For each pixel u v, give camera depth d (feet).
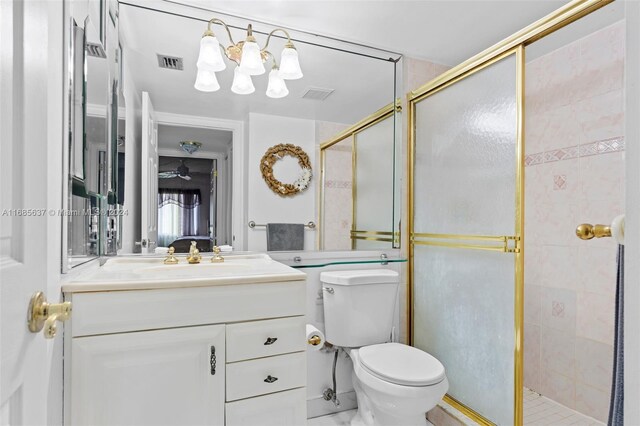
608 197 5.89
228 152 6.05
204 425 3.69
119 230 5.26
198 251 5.59
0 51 1.53
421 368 4.92
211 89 5.90
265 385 3.97
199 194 5.87
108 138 4.31
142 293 3.47
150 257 5.30
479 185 5.62
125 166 5.40
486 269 5.46
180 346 3.61
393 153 7.25
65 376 3.22
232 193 6.08
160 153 5.65
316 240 6.64
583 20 5.73
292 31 6.19
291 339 4.12
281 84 6.21
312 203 6.63
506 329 5.10
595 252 6.08
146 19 5.45
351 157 6.91
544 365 6.87
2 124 1.56
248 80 6.07
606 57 5.95
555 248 6.73
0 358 1.52
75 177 3.35
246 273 4.17
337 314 5.84
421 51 6.95
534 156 7.17
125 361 3.40
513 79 5.06
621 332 2.06
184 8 5.51
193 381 3.65
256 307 3.96
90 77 3.61
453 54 7.11
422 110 6.94
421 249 6.91
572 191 6.45
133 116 5.49
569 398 6.41
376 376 4.84
